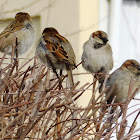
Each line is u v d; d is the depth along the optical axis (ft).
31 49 34.42
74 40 44.47
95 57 33.81
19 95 21.18
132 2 52.75
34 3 43.96
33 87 23.08
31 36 31.68
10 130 20.86
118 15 51.08
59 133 21.79
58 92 21.53
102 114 21.21
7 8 42.24
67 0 45.57
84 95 41.52
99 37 33.91
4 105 20.58
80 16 46.09
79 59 42.65
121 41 51.98
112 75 31.81
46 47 26.08
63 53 25.57
